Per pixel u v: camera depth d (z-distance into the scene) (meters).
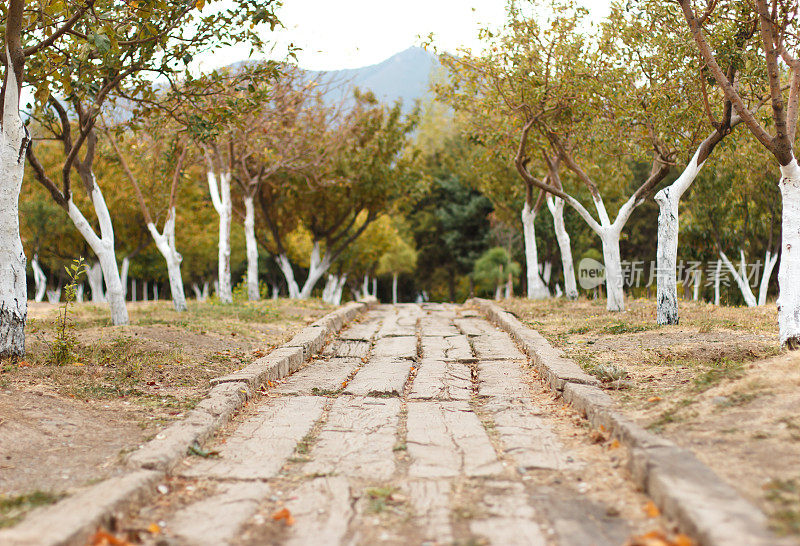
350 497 4.84
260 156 22.91
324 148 26.08
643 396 6.84
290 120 24.11
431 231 47.16
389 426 6.96
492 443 6.22
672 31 13.88
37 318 14.48
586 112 15.76
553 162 20.28
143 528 4.24
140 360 9.48
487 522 4.29
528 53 15.80
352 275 44.97
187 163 20.09
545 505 4.56
